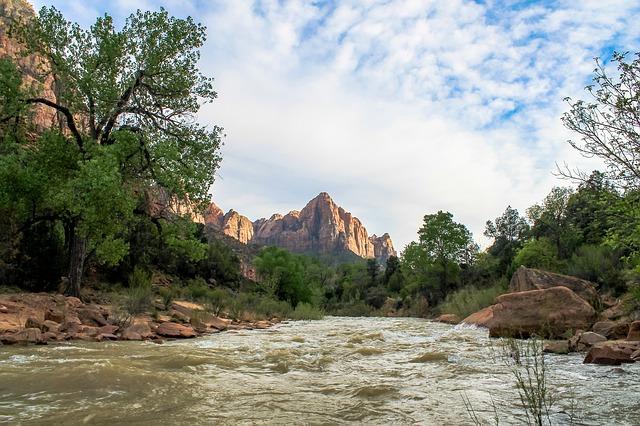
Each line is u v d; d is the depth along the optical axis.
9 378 5.02
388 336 13.73
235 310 21.75
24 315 11.27
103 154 15.92
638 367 6.83
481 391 5.08
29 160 17.27
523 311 13.80
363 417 3.89
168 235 19.36
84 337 10.09
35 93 17.44
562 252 31.92
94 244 18.78
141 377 5.24
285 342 11.22
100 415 3.71
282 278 47.41
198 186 18.47
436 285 48.84
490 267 48.53
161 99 20.22
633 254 7.20
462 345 10.71
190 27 19.66
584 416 3.95
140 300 16.19
